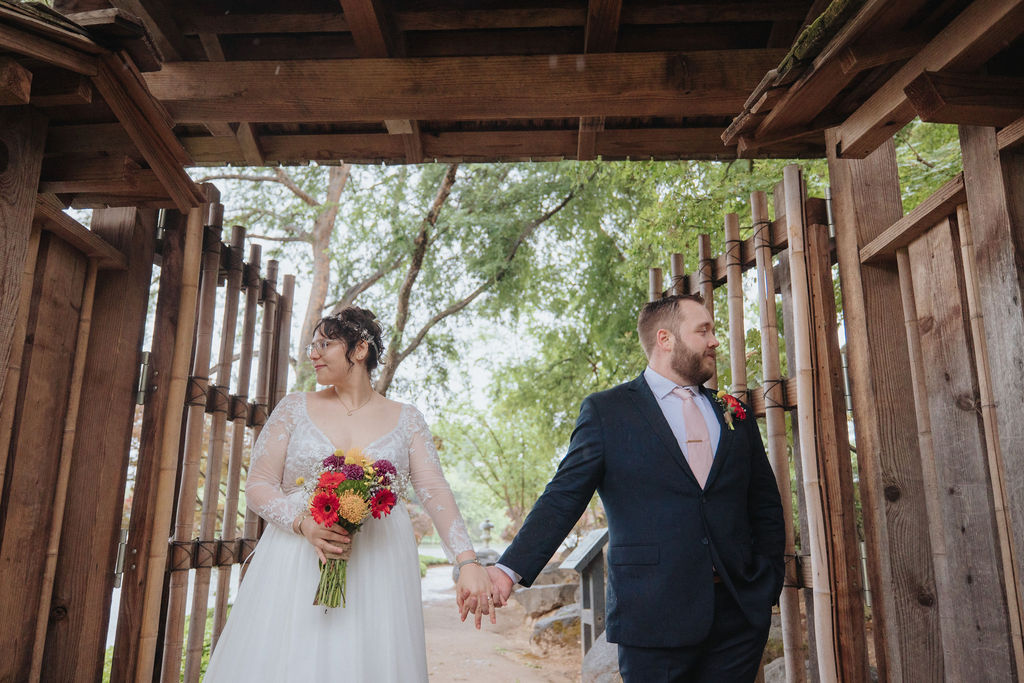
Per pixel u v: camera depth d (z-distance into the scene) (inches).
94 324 115.3
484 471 486.9
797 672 113.7
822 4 103.9
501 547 663.8
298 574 88.0
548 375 323.6
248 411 154.8
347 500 82.9
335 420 97.1
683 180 228.8
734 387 130.8
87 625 106.6
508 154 138.6
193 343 136.4
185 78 113.2
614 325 290.5
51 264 102.3
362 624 87.0
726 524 88.2
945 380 92.8
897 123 82.1
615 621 87.3
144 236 123.0
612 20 109.0
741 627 86.7
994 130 75.3
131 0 106.3
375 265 343.6
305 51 121.1
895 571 101.1
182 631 126.6
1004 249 73.7
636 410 95.1
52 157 87.9
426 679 92.0
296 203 420.5
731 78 110.6
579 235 314.8
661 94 111.3
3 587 93.3
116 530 112.7
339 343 98.7
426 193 341.4
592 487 93.8
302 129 136.4
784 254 135.6
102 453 112.0
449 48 121.4
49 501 102.3
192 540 131.0
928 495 99.0
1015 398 71.9
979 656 84.8
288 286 172.4
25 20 67.4
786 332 132.6
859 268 111.2
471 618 292.0
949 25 68.2
